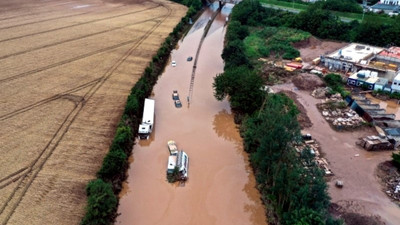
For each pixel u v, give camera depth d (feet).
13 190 206.80
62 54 419.74
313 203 179.22
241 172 247.09
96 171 227.20
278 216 199.93
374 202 214.07
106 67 388.98
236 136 289.53
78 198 204.64
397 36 496.64
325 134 282.77
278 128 197.98
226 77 313.73
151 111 300.20
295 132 207.72
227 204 219.00
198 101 342.64
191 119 311.27
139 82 342.44
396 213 206.39
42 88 331.77
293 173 182.09
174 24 576.61
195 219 206.80
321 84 369.91
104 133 267.80
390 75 382.01
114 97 323.16
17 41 456.45
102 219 188.55
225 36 542.16
